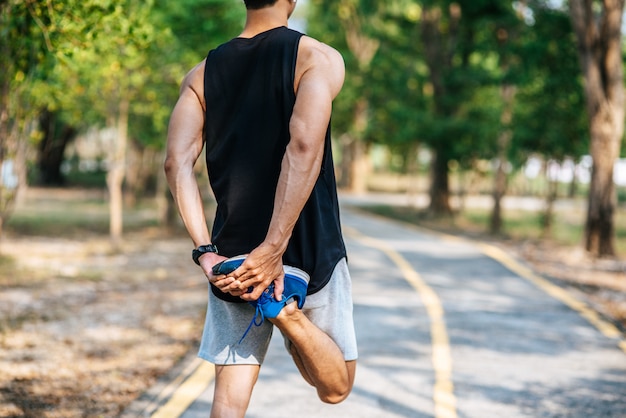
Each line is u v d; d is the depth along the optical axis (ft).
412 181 121.80
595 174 50.83
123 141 52.29
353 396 17.21
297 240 8.14
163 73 49.21
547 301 30.58
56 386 18.30
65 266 43.68
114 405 16.85
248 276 7.62
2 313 27.61
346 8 140.87
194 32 48.44
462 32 88.94
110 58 35.63
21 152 32.60
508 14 73.92
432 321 26.07
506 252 51.21
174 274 41.60
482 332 24.48
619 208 130.00
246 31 8.45
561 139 66.49
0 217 33.17
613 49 49.88
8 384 18.28
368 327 24.93
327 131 8.27
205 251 8.02
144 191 124.06
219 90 8.28
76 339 23.73
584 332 24.77
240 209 8.13
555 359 21.13
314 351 8.13
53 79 28.84
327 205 8.32
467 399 17.22
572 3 50.06
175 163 8.30
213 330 8.46
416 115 88.69
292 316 7.89
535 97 67.21
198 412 15.90
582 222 96.63
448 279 36.50
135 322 26.73
